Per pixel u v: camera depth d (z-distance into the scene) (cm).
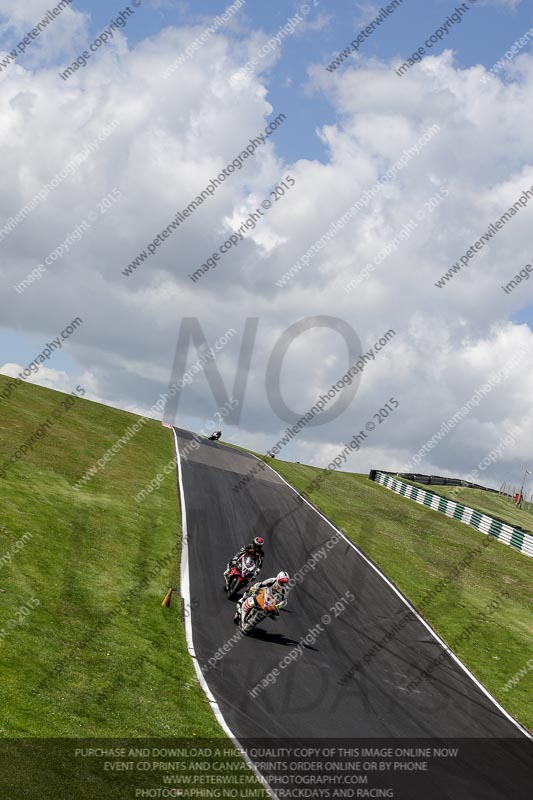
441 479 6881
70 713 1034
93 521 2152
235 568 1839
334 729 1234
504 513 5922
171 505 2670
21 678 1095
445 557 3164
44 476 2530
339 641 1731
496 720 1491
